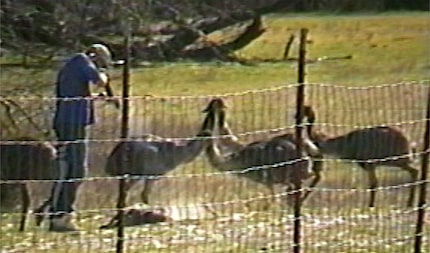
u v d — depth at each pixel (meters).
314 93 32.91
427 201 24.14
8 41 49.81
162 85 56.72
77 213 24.00
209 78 59.91
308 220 24.77
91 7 52.69
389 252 23.03
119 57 53.22
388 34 76.94
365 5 82.62
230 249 23.12
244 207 26.47
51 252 23.34
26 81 46.47
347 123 31.00
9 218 25.64
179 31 63.75
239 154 27.52
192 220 25.08
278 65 67.00
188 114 30.44
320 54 70.19
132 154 25.98
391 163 29.58
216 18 68.62
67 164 25.77
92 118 26.14
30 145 25.69
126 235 23.89
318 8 80.50
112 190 26.06
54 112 28.41
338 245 23.17
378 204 27.12
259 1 73.44
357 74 64.50
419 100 31.70
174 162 27.41
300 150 22.20
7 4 50.31
